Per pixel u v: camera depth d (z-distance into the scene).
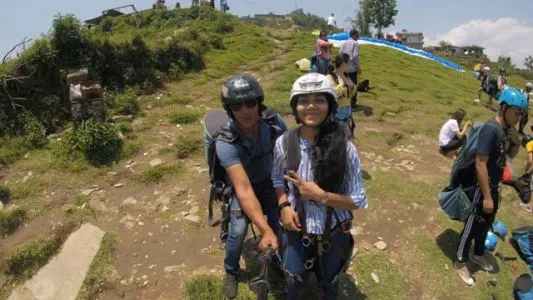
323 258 2.73
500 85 12.94
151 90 9.82
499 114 3.83
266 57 14.16
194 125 7.73
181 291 3.76
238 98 2.76
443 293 4.01
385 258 4.34
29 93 7.85
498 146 3.77
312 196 2.51
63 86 8.20
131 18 21.98
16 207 4.99
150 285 3.87
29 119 7.25
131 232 4.60
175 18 20.41
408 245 4.61
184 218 4.83
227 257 3.46
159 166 5.93
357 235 4.66
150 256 4.24
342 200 2.53
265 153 3.08
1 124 7.09
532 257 4.61
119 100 8.42
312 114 2.48
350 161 2.56
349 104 5.87
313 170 2.58
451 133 7.51
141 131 7.32
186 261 4.16
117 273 4.02
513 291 4.12
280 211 2.73
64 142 6.42
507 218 5.52
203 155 6.40
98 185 5.55
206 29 17.66
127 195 5.34
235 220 3.29
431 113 10.32
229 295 3.53
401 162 6.95
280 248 2.83
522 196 6.08
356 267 4.13
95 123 6.41
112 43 9.80
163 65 11.22
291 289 2.87
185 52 11.98
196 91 10.20
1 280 4.03
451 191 4.18
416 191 5.77
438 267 4.31
